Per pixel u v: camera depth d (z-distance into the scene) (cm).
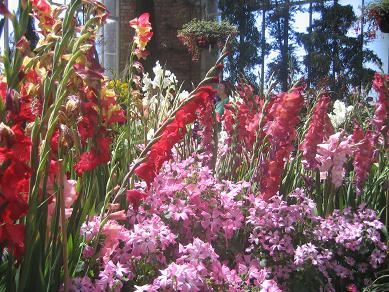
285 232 204
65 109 124
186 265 144
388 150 266
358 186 255
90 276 146
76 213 137
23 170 104
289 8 984
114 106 149
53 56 113
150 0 1054
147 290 139
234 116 243
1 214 104
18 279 118
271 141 211
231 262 195
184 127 136
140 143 259
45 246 124
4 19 112
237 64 966
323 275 205
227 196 188
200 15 1121
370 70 896
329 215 239
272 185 208
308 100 287
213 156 240
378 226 227
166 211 175
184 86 1110
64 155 135
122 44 1105
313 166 231
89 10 130
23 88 126
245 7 1009
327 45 933
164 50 1128
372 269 232
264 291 158
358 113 334
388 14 706
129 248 152
